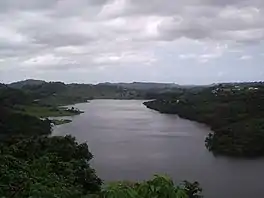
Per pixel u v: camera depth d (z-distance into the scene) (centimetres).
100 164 4622
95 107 15238
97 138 6744
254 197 3447
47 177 2553
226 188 3703
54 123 8906
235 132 6281
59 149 4116
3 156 2864
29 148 3922
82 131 7738
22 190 1945
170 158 5031
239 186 3784
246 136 5941
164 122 9519
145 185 436
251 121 7206
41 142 4225
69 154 4116
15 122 7050
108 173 4188
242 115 8075
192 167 4550
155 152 5438
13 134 6188
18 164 2803
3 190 1955
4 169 2338
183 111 11219
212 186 3756
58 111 11675
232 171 4378
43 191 1509
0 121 6819
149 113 12275
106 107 15275
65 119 10000
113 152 5406
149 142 6325
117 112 12744
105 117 10888
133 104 17412
